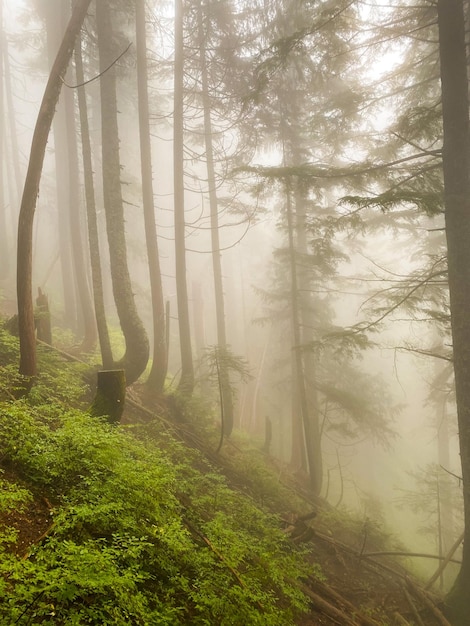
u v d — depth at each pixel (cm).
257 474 1112
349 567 951
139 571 412
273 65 966
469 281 832
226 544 568
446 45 869
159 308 1262
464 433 827
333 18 938
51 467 490
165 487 579
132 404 1080
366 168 1002
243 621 430
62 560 336
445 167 866
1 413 550
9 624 283
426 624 805
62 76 784
